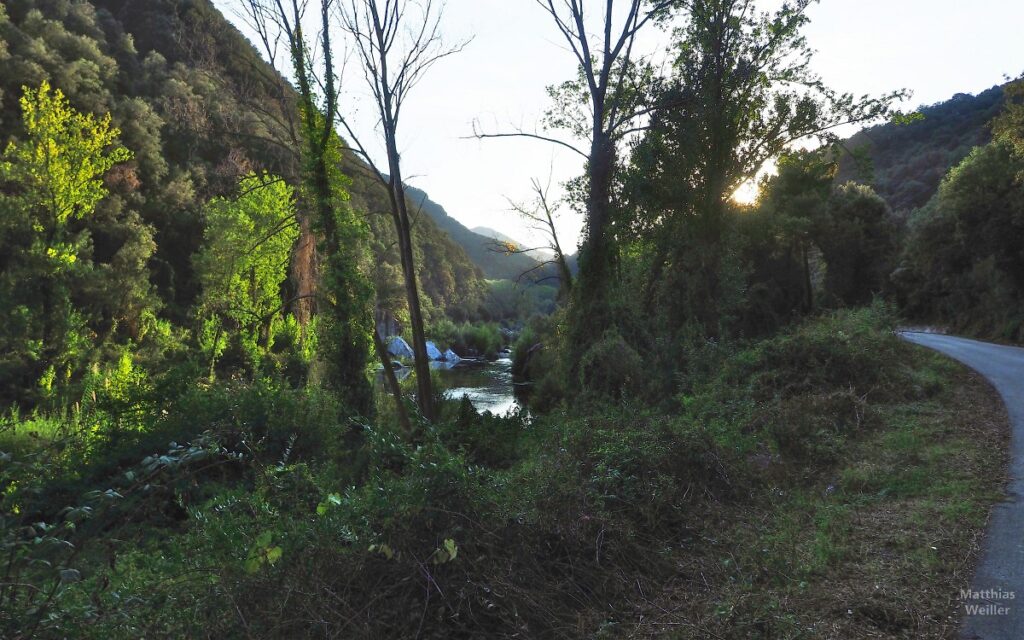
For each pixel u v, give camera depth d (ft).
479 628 12.57
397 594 12.82
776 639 12.42
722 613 13.39
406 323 75.87
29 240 111.24
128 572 14.84
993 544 16.39
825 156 83.82
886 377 40.96
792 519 19.79
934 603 13.47
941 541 16.87
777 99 77.92
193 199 203.62
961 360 57.41
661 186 61.98
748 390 39.24
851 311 61.16
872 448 28.04
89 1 247.70
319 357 54.70
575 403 51.49
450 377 139.85
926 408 35.60
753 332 91.91
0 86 170.81
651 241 66.03
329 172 56.65
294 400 44.96
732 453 25.12
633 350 55.06
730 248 65.36
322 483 27.27
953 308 135.44
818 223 138.51
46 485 25.85
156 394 40.83
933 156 289.33
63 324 98.89
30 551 10.34
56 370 98.02
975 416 33.35
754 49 70.54
